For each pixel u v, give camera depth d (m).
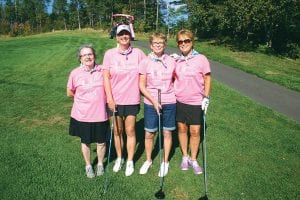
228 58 21.86
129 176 5.84
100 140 5.62
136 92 5.64
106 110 5.59
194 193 5.39
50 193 5.27
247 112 9.33
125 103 5.63
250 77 15.35
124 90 5.59
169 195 5.32
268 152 6.82
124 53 5.52
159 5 76.44
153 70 5.53
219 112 9.21
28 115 8.94
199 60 5.62
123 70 5.51
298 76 16.53
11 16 102.38
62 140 7.29
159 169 6.11
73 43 31.12
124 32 5.42
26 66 17.34
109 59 5.56
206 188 5.47
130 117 5.71
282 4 27.42
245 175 5.92
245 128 8.07
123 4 79.38
